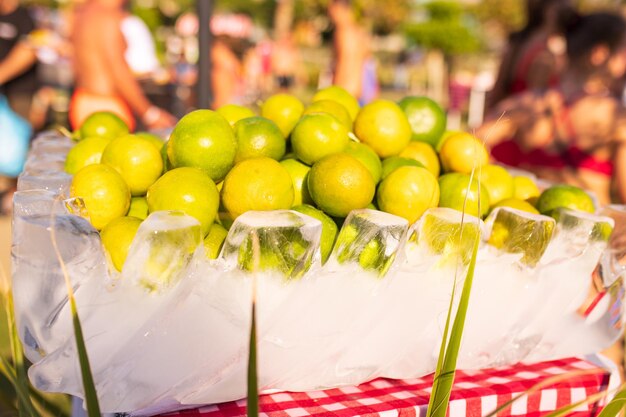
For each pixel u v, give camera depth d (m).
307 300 1.07
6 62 4.70
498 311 1.22
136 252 0.97
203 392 1.07
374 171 1.38
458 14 21.62
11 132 4.83
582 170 2.57
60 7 15.43
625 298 1.32
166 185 1.16
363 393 1.21
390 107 1.51
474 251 0.92
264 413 1.11
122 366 1.01
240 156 1.33
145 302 0.99
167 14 14.86
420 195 1.27
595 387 1.30
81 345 0.79
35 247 0.96
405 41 22.81
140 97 3.60
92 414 0.79
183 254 0.98
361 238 1.09
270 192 1.18
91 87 3.48
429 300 1.15
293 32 14.22
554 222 1.21
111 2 3.47
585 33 2.58
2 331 1.22
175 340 1.01
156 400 1.05
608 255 1.30
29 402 1.08
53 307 0.98
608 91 2.60
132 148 1.29
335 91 1.70
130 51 4.77
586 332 1.34
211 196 1.18
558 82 2.80
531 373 1.32
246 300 1.02
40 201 1.06
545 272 1.25
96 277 1.00
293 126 1.51
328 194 1.23
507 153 2.75
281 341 1.06
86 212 1.12
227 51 6.42
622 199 2.51
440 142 1.66
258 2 21.22
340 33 5.31
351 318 1.09
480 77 13.01
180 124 1.27
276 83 9.56
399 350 1.17
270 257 1.02
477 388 1.22
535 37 3.30
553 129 2.60
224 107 1.57
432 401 0.97
